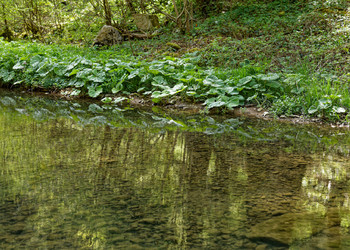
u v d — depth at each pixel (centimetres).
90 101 548
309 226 146
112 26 1055
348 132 370
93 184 192
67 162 232
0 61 704
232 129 373
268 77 492
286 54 657
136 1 1089
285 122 418
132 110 481
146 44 918
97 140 301
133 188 188
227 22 955
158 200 171
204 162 245
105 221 147
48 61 655
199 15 1139
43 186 187
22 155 246
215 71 579
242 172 224
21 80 653
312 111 431
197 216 154
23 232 135
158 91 526
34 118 395
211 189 190
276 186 198
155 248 125
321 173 226
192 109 492
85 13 1061
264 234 138
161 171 220
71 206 161
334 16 796
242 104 486
